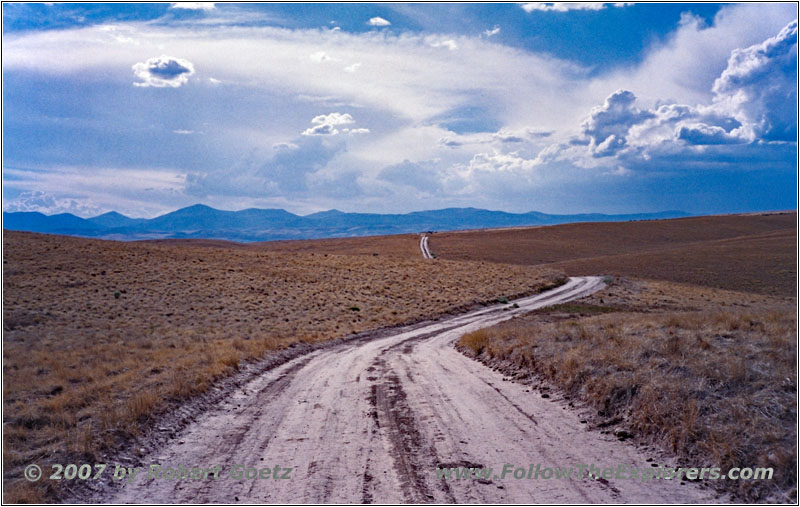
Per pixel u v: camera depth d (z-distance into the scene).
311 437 9.65
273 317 37.22
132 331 29.34
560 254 124.25
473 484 6.97
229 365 17.36
